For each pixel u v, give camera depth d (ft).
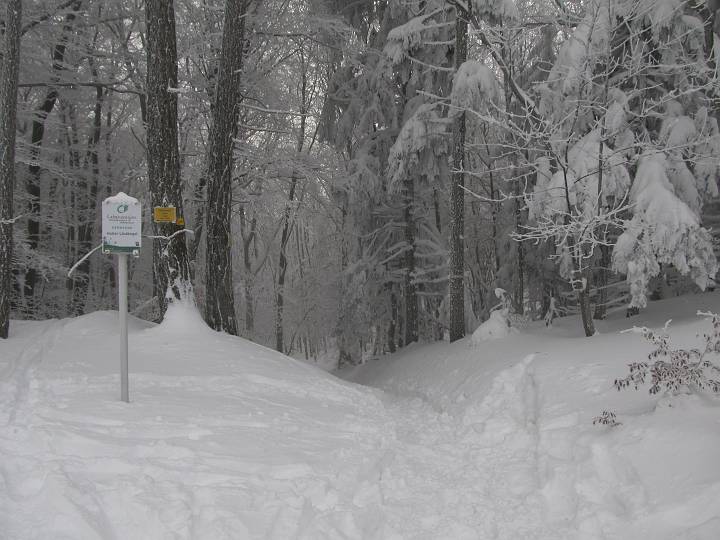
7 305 32.99
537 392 23.32
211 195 36.58
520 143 43.32
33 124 57.47
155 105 32.55
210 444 16.88
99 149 64.64
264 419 20.22
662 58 33.86
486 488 15.61
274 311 84.69
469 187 73.56
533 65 50.78
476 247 81.41
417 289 61.62
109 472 14.38
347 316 65.36
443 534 12.82
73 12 51.47
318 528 12.45
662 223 28.99
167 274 32.55
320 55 66.18
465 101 38.37
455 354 37.93
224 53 36.60
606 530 12.19
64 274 60.70
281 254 89.35
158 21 32.45
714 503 11.62
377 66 52.08
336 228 83.20
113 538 11.46
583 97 30.58
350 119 55.77
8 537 11.07
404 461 18.24
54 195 66.74
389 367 48.42
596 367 22.89
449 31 47.57
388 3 52.90
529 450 18.10
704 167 32.32
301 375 28.91
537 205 32.60
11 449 15.42
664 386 18.16
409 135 47.09
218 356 28.19
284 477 15.34
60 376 23.31
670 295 46.37
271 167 51.85
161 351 28.12
